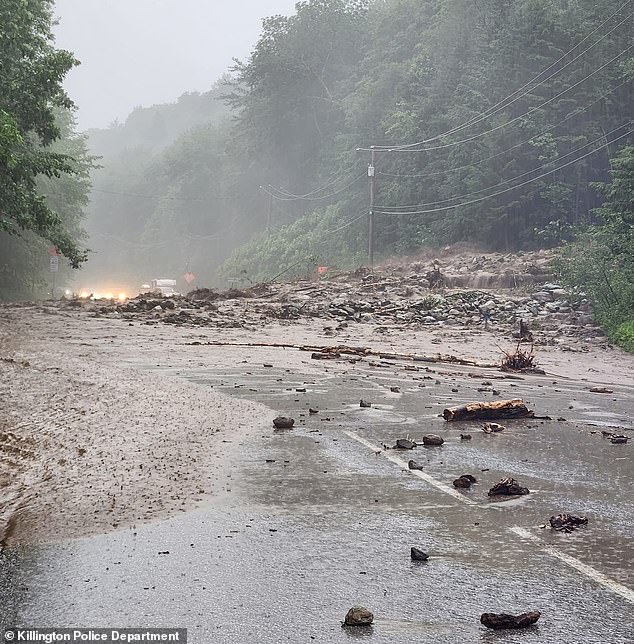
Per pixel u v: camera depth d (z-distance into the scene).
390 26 80.25
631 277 31.64
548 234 53.34
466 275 42.28
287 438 9.48
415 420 11.04
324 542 5.72
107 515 6.34
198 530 5.97
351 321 31.39
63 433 9.28
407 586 4.89
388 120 68.94
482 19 64.31
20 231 49.75
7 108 29.27
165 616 4.42
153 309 31.92
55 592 4.76
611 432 10.45
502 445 9.42
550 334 28.66
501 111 56.78
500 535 5.95
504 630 4.28
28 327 25.03
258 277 77.44
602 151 54.84
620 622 4.39
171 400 11.83
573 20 56.19
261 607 4.55
